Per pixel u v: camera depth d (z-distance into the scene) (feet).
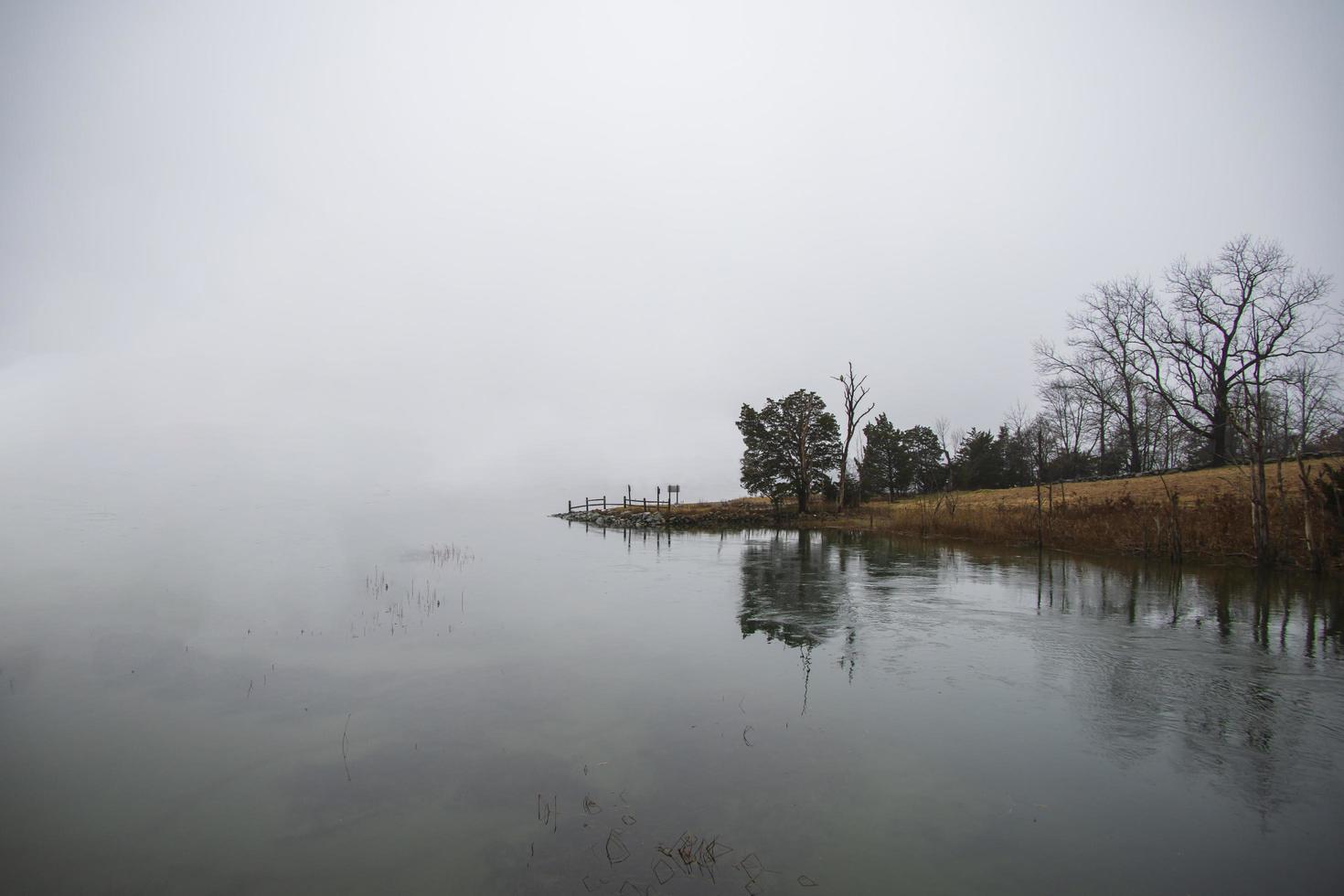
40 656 42.45
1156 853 20.33
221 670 39.27
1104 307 177.17
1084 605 56.03
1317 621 49.29
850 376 166.50
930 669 38.68
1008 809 22.93
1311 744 28.12
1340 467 68.54
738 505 189.78
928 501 160.86
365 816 22.84
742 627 49.29
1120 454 217.77
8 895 18.81
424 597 61.77
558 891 18.49
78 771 26.55
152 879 19.56
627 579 73.15
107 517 155.74
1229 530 77.05
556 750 27.99
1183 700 33.32
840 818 22.34
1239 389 142.00
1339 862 19.79
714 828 21.76
